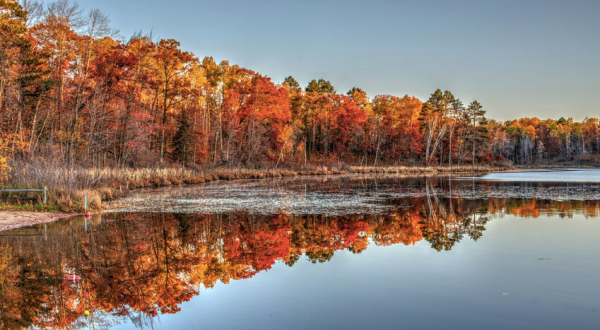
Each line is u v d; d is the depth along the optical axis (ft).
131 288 25.84
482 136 263.90
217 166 160.86
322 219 52.44
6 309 22.34
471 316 20.61
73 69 115.96
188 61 141.69
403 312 21.25
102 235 41.32
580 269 28.63
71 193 61.11
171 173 119.34
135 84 125.59
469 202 71.26
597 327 19.15
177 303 23.24
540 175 175.83
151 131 121.90
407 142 251.39
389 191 94.68
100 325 20.27
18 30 75.51
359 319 20.38
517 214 56.39
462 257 32.68
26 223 47.44
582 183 119.55
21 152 87.81
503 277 27.12
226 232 43.60
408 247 36.63
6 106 89.25
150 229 44.83
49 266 30.32
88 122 104.88
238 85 184.85
